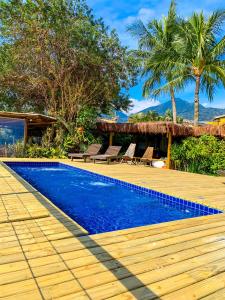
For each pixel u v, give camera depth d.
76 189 8.13
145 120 23.77
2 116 13.77
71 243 2.96
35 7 15.66
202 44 14.95
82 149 15.28
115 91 18.59
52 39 16.20
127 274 2.32
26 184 6.52
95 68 17.31
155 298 1.98
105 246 2.92
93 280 2.19
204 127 13.01
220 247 3.05
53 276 2.22
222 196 6.30
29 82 17.28
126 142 17.09
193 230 3.66
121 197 7.18
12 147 14.42
